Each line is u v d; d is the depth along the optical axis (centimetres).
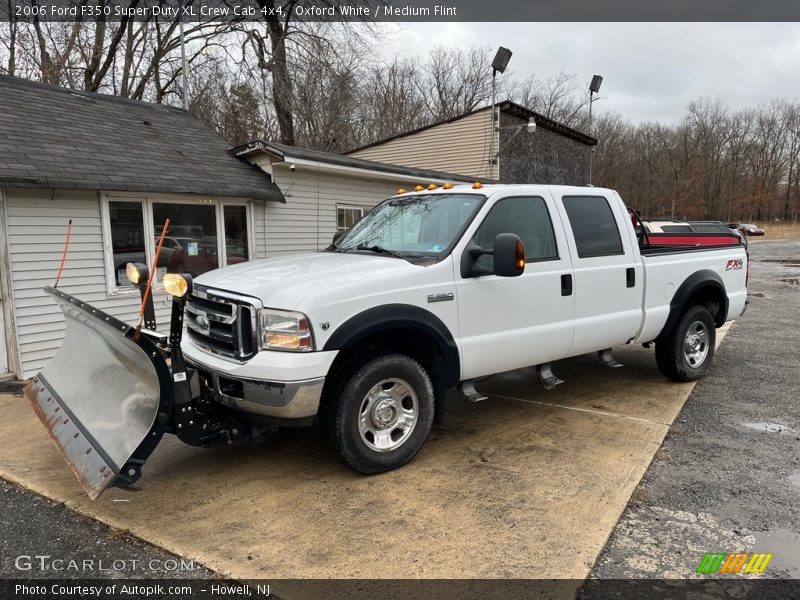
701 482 374
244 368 343
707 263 594
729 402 537
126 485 321
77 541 310
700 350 607
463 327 404
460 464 401
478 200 433
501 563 283
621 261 505
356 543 303
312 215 1015
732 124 7031
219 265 874
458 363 402
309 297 342
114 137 809
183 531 317
